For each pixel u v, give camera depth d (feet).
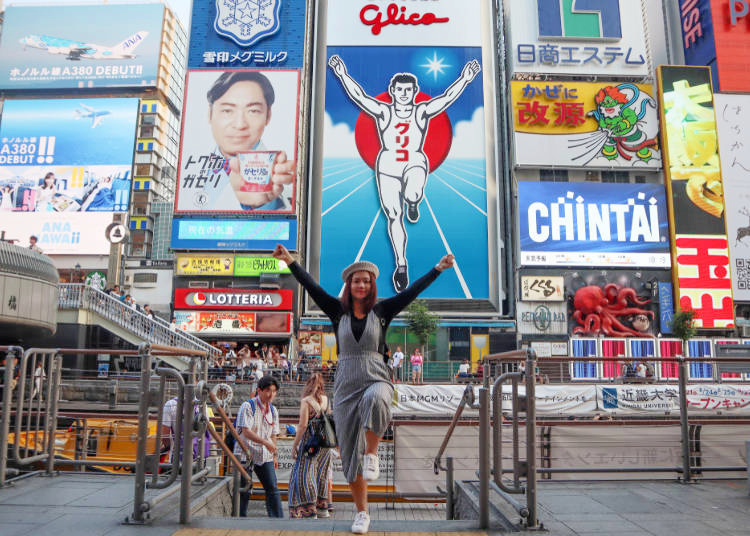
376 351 12.16
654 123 126.82
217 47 130.72
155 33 168.35
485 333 116.57
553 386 35.29
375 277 12.43
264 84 126.62
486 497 12.95
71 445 32.99
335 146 125.08
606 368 72.54
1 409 17.08
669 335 115.14
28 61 163.84
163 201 176.35
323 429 19.97
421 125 125.70
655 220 120.98
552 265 117.91
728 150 127.24
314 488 19.62
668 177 122.52
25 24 165.99
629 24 133.80
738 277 121.19
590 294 116.37
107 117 146.92
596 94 127.34
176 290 115.24
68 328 78.95
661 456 31.42
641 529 12.87
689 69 127.54
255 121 125.08
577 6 133.90
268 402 21.50
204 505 15.56
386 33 130.72
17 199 141.79
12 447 19.10
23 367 17.34
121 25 168.35
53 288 36.60
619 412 34.99
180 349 15.46
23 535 11.94
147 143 170.19
